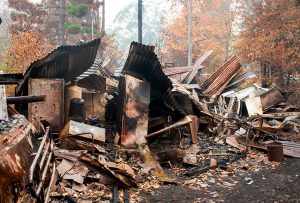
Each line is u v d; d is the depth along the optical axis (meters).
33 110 11.13
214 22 40.12
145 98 11.45
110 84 15.03
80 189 7.70
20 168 4.28
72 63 11.48
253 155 11.58
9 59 22.05
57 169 7.97
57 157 8.38
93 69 14.02
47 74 11.72
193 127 12.41
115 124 13.14
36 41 22.48
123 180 8.05
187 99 14.37
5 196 3.83
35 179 4.77
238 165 10.51
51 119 11.16
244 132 13.71
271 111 17.27
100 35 39.00
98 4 40.81
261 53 25.55
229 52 39.50
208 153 11.62
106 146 11.01
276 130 13.94
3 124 5.09
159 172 9.30
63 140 9.81
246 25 28.61
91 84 13.98
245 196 7.93
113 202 7.18
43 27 37.44
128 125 11.12
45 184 5.44
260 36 26.20
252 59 27.09
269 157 10.92
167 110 13.77
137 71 12.36
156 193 7.98
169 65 22.52
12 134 4.80
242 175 9.54
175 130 12.81
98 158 8.56
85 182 8.13
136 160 10.17
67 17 41.25
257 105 17.06
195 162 10.13
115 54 37.75
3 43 35.09
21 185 4.22
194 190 8.30
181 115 13.53
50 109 11.20
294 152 11.62
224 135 13.67
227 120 14.37
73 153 8.44
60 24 34.12
